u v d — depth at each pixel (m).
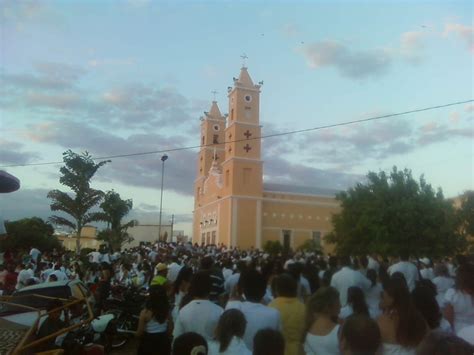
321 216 69.44
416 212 36.25
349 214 41.50
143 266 15.64
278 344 3.51
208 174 76.88
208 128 82.06
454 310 5.68
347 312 5.85
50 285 9.78
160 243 38.47
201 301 5.25
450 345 2.61
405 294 4.33
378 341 3.24
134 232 78.38
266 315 4.97
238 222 63.41
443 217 37.03
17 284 14.66
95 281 15.20
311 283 8.84
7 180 9.55
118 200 40.50
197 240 77.81
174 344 3.82
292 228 67.06
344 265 9.46
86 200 31.09
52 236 54.06
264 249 54.56
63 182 31.08
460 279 5.71
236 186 64.44
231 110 68.94
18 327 7.90
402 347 4.11
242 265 9.46
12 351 5.64
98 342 10.12
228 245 62.09
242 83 67.69
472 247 42.88
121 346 11.24
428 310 5.07
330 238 44.59
